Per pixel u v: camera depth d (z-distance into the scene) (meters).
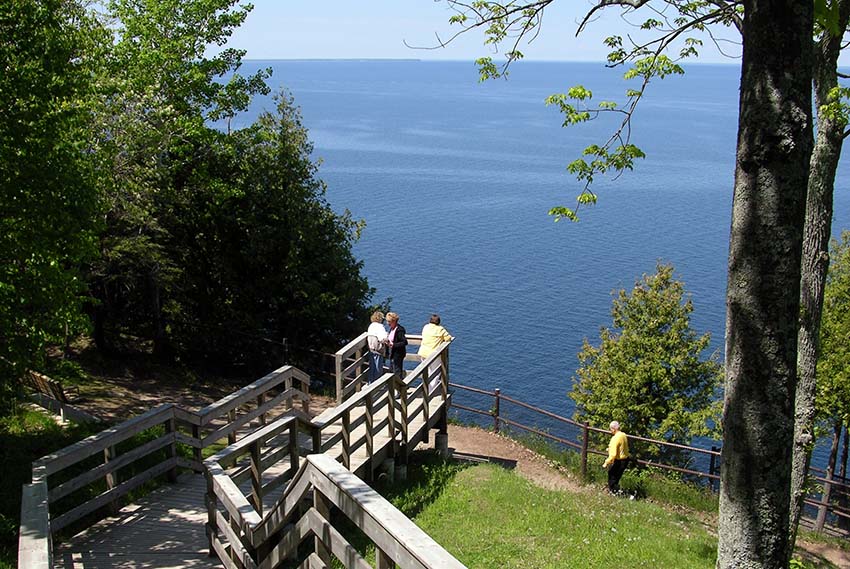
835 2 5.29
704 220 98.88
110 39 19.25
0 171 8.95
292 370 12.96
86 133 10.90
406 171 135.62
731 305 5.31
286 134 27.03
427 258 76.31
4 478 9.99
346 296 27.19
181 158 23.27
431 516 11.00
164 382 21.16
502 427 21.00
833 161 8.83
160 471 10.23
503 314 59.09
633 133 192.88
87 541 8.57
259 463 8.39
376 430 11.21
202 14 21.89
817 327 9.05
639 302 30.05
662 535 11.41
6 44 9.07
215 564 7.93
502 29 7.99
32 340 9.42
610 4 7.08
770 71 4.99
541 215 101.25
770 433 5.18
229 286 25.84
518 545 10.07
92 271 19.39
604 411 29.98
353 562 4.68
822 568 13.12
